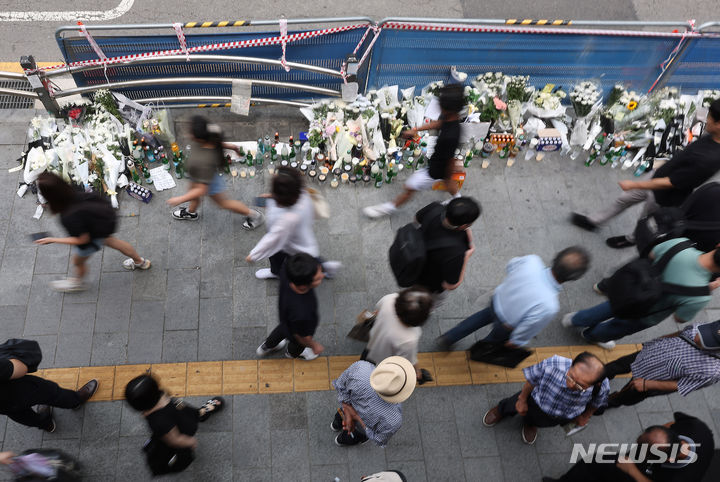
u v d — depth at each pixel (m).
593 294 5.88
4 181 6.10
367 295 5.68
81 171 5.88
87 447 4.69
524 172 6.78
